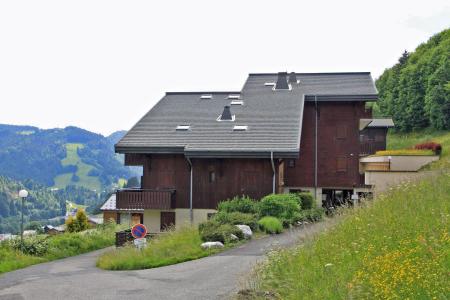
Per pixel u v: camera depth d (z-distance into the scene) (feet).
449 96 195.42
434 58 216.74
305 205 88.79
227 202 82.28
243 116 106.22
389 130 228.63
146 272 48.57
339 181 115.75
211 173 98.32
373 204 45.47
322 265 30.12
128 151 97.55
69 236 90.74
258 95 119.65
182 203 99.71
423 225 30.66
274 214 76.28
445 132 195.11
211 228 62.28
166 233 69.97
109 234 99.66
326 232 40.65
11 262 66.85
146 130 103.35
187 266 48.98
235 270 43.65
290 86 124.77
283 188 113.50
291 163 117.50
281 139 94.53
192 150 93.61
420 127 214.69
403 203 40.22
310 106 117.60
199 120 106.32
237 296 32.24
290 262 34.45
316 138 116.98
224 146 93.86
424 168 101.30
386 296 20.67
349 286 23.21
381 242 29.89
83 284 44.34
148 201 98.22
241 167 96.63
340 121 116.26
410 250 24.90
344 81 125.39
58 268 60.95
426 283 20.36
